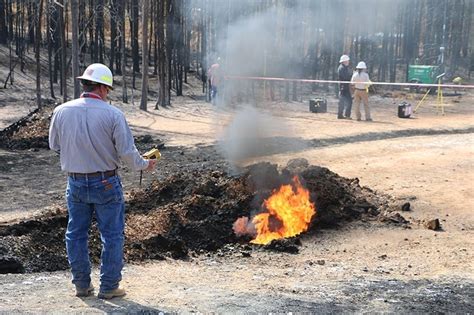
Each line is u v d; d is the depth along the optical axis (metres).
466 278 6.26
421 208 9.66
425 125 19.48
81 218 5.06
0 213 9.52
